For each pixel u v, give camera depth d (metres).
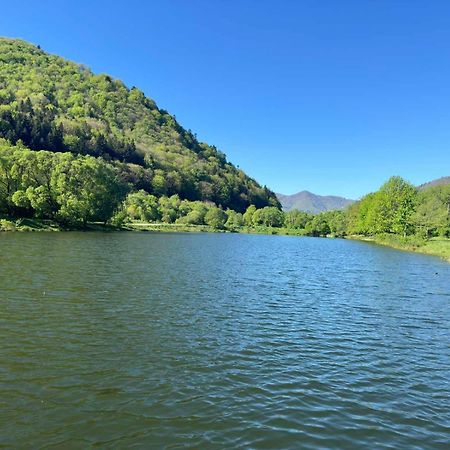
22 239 69.06
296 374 16.94
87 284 32.47
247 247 90.31
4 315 22.83
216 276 41.78
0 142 151.25
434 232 117.38
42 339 19.36
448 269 58.06
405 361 19.27
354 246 110.38
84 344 19.02
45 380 15.09
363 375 17.25
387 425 13.09
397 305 31.95
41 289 29.61
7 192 101.62
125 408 13.30
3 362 16.48
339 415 13.59
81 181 111.50
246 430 12.31
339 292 36.72
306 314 27.61
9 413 12.65
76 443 11.21
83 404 13.43
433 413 14.08
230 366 17.41
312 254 78.50
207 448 11.27
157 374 16.14
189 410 13.37
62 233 92.88
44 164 105.19
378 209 129.25
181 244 84.00
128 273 39.34
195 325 23.28
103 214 119.38
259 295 33.28
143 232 129.00
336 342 21.67
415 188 126.81
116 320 23.19
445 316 28.77
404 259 72.06
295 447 11.55
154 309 26.22
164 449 11.12
